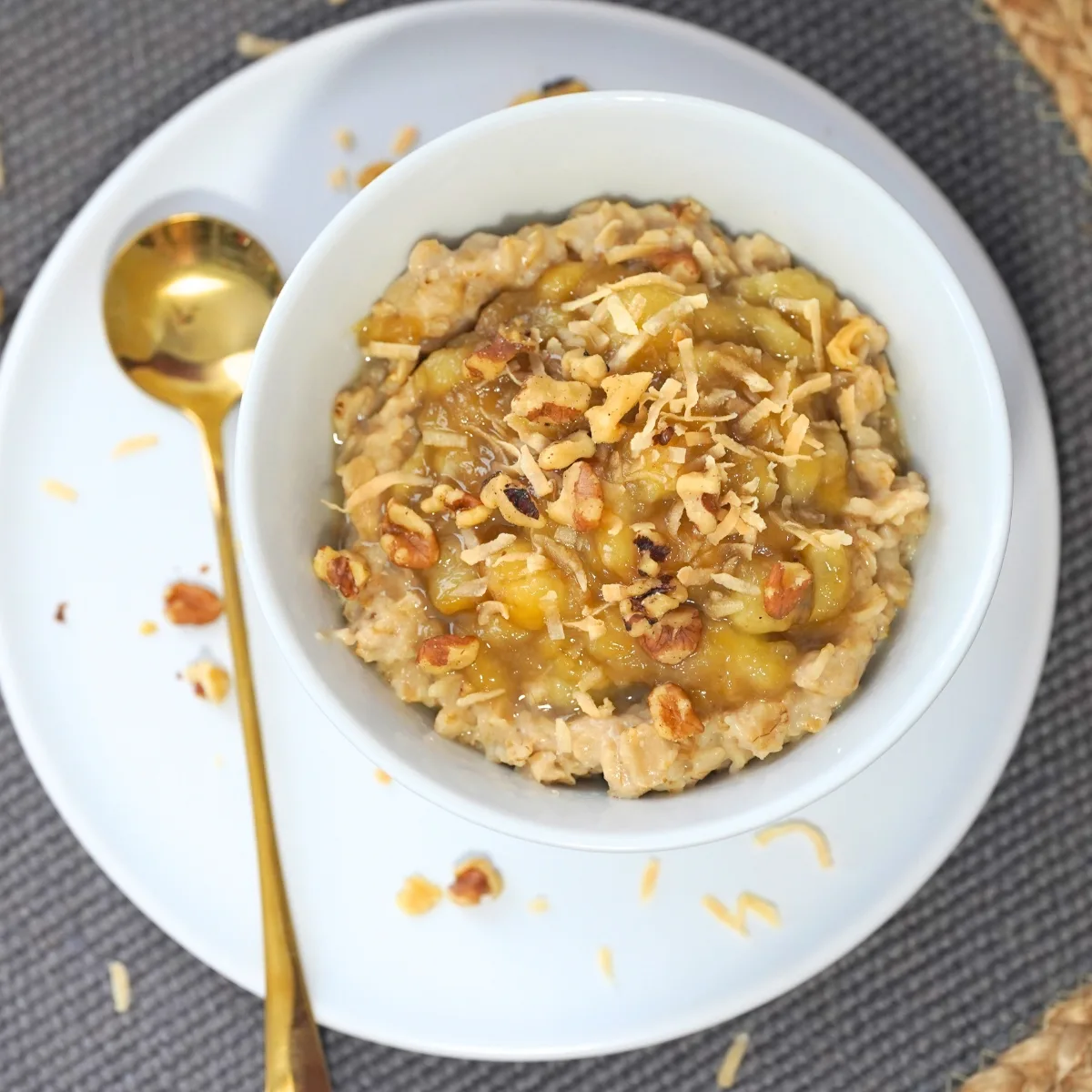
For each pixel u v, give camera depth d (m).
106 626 0.48
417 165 0.42
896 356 0.44
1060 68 0.49
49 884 0.50
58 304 0.47
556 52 0.47
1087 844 0.49
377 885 0.47
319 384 0.44
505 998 0.47
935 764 0.47
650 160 0.43
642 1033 0.47
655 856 0.47
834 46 0.50
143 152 0.47
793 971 0.47
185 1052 0.50
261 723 0.47
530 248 0.43
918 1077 0.49
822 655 0.42
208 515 0.48
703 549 0.42
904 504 0.43
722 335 0.43
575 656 0.43
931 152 0.50
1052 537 0.47
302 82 0.47
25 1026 0.50
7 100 0.50
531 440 0.42
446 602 0.43
